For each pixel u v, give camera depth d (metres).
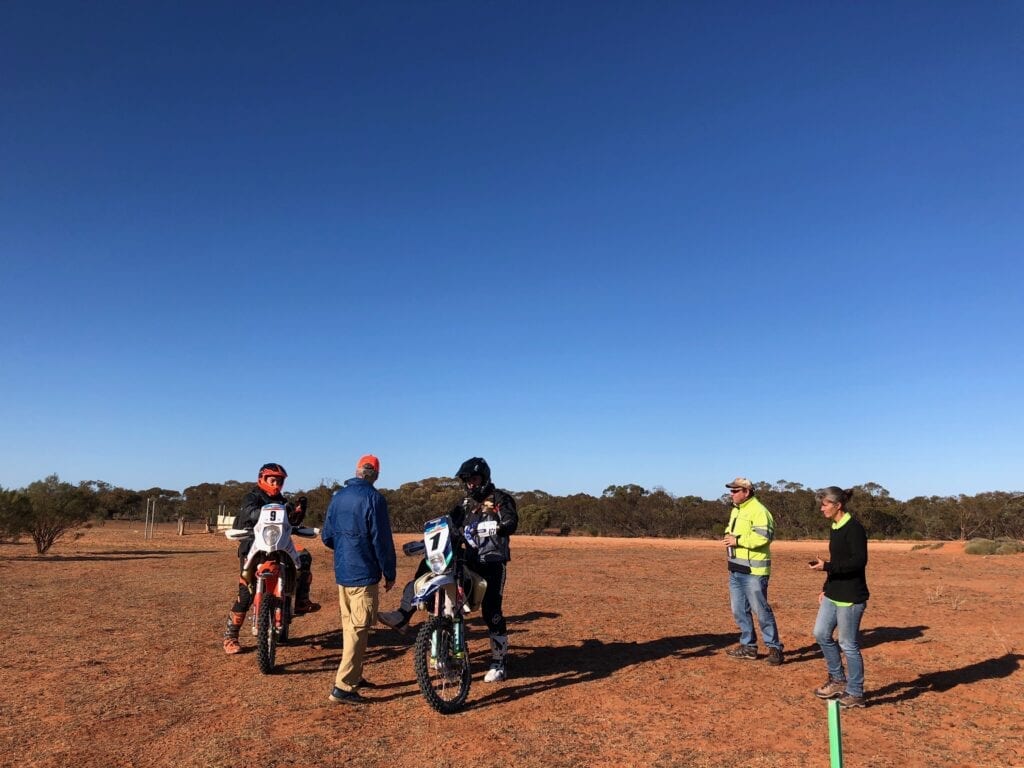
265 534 7.27
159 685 6.55
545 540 33.84
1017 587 14.52
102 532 41.34
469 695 6.32
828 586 6.27
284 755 4.83
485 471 6.84
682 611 10.92
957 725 5.58
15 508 21.25
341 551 6.10
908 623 10.04
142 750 4.91
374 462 6.46
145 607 10.95
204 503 70.19
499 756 4.84
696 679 6.89
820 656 7.93
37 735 5.20
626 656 7.84
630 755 4.89
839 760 3.80
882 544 33.28
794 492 50.50
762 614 7.56
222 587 13.48
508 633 9.10
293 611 8.11
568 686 6.62
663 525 51.03
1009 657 7.86
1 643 8.29
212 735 5.21
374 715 5.72
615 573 16.92
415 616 10.60
